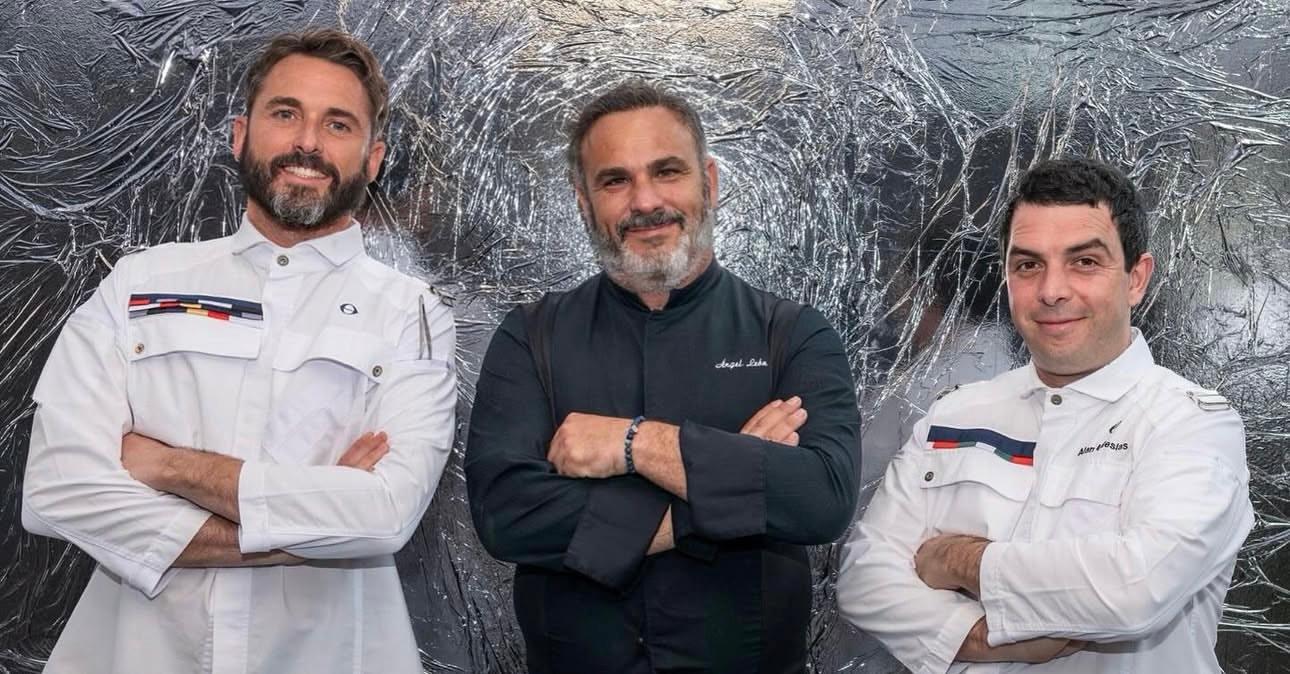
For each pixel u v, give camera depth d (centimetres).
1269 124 224
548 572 165
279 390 176
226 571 169
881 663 219
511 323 178
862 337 222
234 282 183
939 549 169
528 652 170
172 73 227
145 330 177
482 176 224
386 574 186
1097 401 170
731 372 170
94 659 176
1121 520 159
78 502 161
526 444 165
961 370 221
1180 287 224
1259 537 221
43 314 225
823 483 155
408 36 226
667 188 168
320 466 166
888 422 221
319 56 187
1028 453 174
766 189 224
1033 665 166
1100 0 227
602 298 178
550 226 224
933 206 224
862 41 226
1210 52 226
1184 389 167
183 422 173
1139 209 170
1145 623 147
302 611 172
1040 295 166
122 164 226
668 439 156
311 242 185
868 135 225
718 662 159
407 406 176
